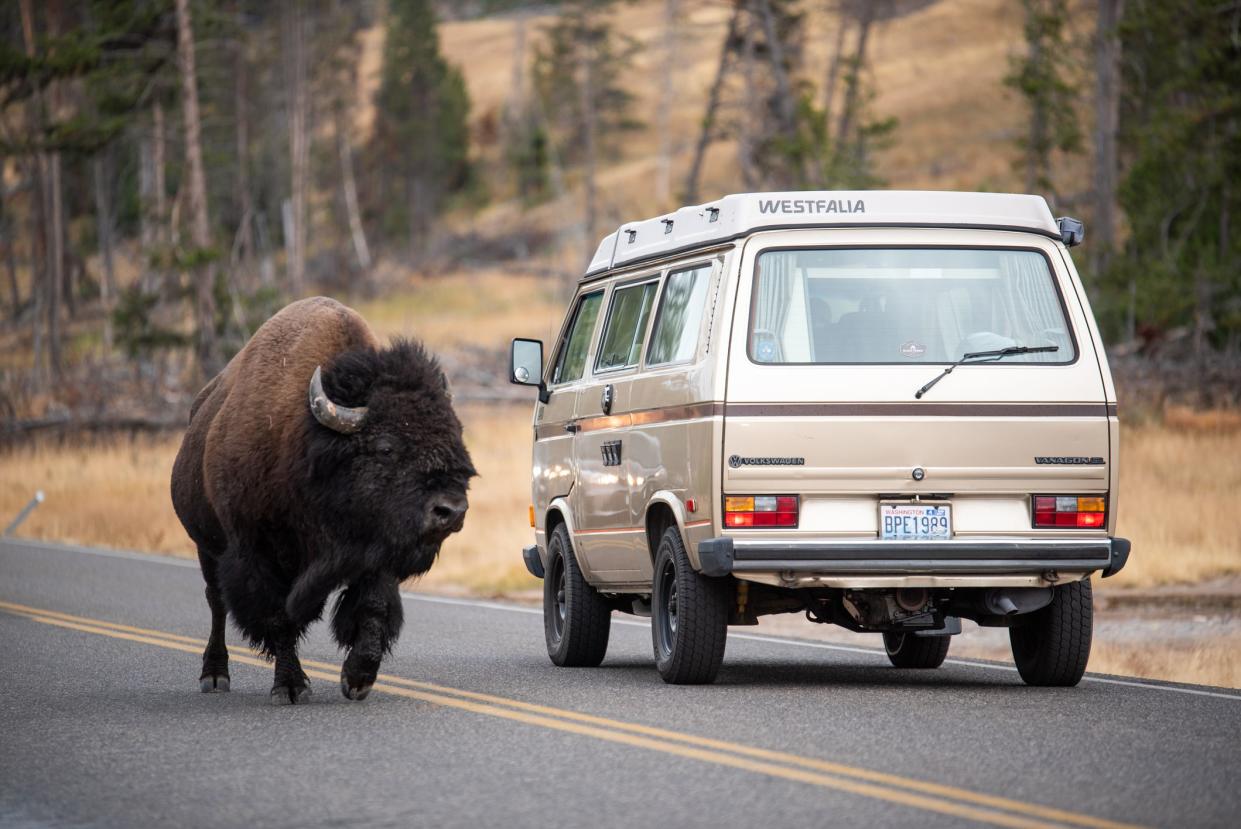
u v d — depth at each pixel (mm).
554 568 44531
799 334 34906
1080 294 36000
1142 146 140375
